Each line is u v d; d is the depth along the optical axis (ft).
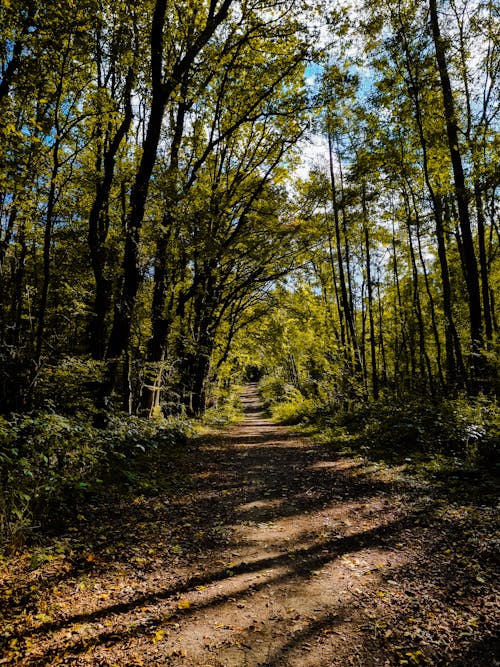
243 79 48.21
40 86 29.91
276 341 75.46
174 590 13.34
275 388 116.06
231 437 53.26
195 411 63.36
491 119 39.81
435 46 39.29
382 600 12.35
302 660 9.87
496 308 66.54
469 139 39.73
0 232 35.73
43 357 30.17
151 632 11.01
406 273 84.02
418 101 41.88
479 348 37.70
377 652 10.07
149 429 36.40
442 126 42.37
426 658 9.75
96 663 9.73
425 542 16.21
